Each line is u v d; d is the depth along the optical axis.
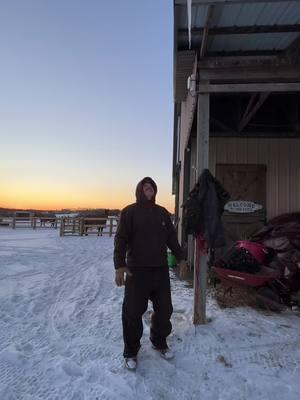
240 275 5.15
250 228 7.97
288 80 4.70
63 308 5.50
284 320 4.71
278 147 8.13
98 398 2.92
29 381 3.21
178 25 4.67
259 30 4.70
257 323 4.58
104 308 5.43
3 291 6.63
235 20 4.47
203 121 4.76
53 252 12.61
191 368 3.46
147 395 2.98
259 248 5.41
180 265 3.81
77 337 4.25
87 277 8.05
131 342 3.46
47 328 4.59
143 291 3.52
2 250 13.01
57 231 25.55
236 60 4.68
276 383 3.19
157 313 3.66
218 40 5.03
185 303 5.46
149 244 3.54
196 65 4.71
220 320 4.66
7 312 5.29
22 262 10.21
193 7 4.12
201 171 4.71
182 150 10.20
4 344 4.04
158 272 3.57
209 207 4.44
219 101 8.17
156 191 3.70
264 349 3.86
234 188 8.09
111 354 3.74
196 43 5.22
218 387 3.14
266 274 5.14
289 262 5.25
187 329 4.37
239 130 7.96
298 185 8.06
